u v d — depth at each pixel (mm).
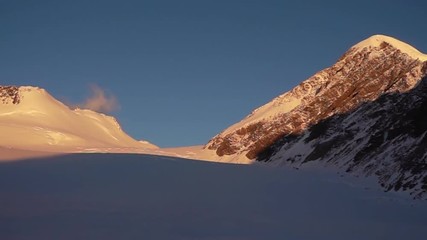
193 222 39688
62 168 55625
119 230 36281
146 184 51500
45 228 35781
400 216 47219
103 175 53812
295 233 37906
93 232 35406
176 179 54750
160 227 37750
